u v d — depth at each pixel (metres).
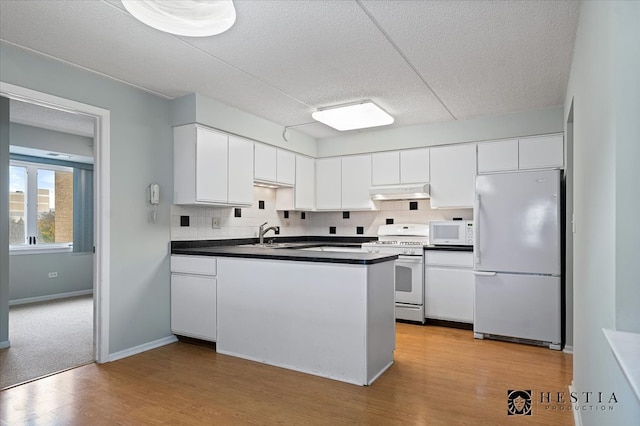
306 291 2.89
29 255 5.41
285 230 5.21
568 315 3.34
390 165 4.70
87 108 2.98
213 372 2.89
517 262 3.54
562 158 3.78
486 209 3.68
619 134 1.22
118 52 2.64
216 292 3.35
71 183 6.09
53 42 2.50
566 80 3.12
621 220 1.22
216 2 1.76
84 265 6.06
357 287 2.68
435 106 3.80
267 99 3.61
